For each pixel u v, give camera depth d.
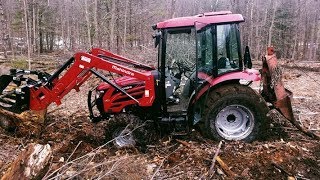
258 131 5.61
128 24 29.03
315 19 36.66
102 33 26.53
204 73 5.59
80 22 31.83
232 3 29.44
